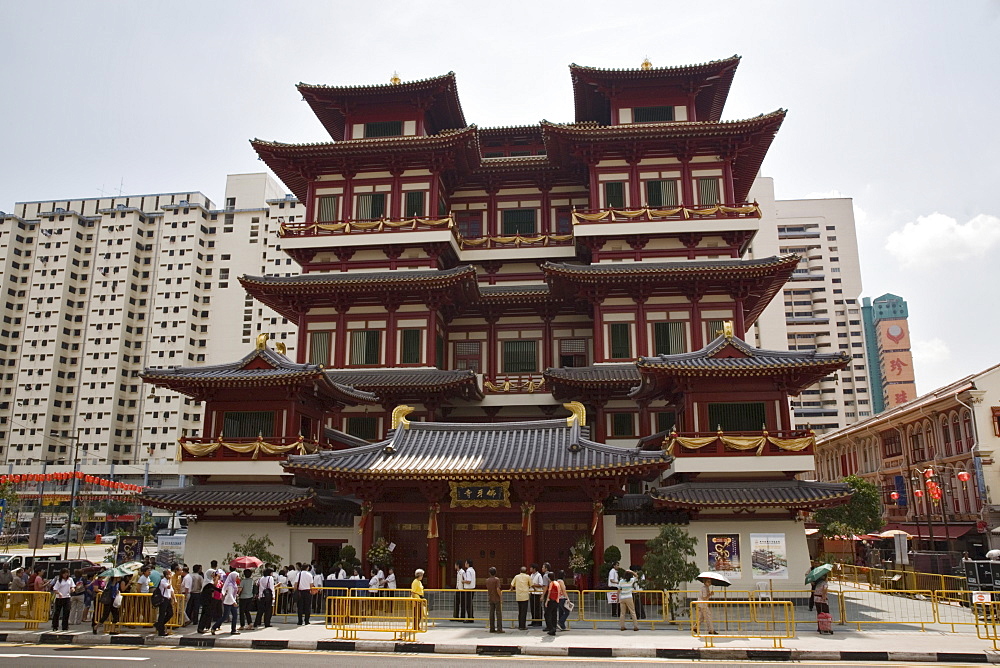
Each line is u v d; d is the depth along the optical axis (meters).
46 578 39.75
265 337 42.31
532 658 23.08
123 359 145.62
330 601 30.58
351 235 57.19
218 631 27.83
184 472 40.25
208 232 152.25
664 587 30.86
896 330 172.88
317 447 41.31
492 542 37.91
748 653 23.62
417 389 50.25
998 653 23.41
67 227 150.75
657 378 40.09
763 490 37.59
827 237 178.50
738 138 55.50
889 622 29.86
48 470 138.00
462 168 61.75
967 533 56.66
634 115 59.12
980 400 56.66
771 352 40.16
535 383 56.41
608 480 35.19
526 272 61.81
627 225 54.16
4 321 145.25
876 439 77.25
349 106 61.75
